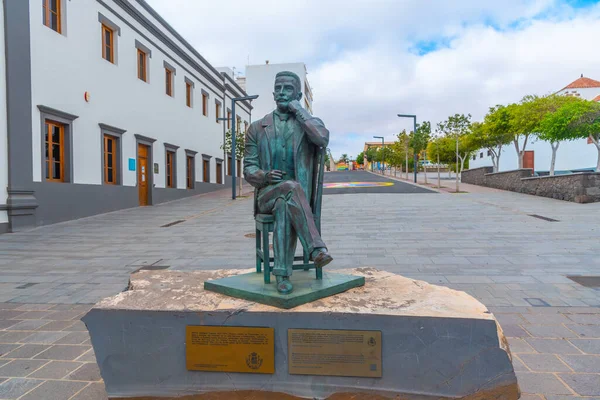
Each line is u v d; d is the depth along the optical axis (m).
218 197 24.58
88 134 15.58
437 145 31.67
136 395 2.99
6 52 12.09
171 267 7.84
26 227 12.55
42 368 3.81
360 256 8.16
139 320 2.95
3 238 11.19
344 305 2.96
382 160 55.91
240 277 3.61
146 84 20.03
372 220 13.24
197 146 26.48
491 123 28.19
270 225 3.35
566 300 5.41
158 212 17.09
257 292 3.05
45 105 13.38
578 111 18.81
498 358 2.71
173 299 3.17
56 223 13.78
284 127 3.38
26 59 12.64
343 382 2.82
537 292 5.75
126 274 7.39
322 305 2.96
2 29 12.11
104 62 16.62
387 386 2.79
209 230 12.47
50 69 13.66
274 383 2.87
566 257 7.84
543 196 19.86
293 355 2.83
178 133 23.59
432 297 3.19
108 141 17.33
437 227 11.67
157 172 21.06
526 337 4.26
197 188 26.30
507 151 40.81
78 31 15.09
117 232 12.17
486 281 6.32
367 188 27.19
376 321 2.78
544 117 22.08
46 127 13.72
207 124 28.38
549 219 12.69
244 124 36.81
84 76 15.37
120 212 16.98
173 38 22.98
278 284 3.09
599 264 7.29
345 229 11.59
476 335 2.72
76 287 6.61
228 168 33.12
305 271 3.83
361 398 2.80
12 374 3.69
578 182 16.91
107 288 6.54
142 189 19.80
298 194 3.09
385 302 3.05
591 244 8.98
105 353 3.00
